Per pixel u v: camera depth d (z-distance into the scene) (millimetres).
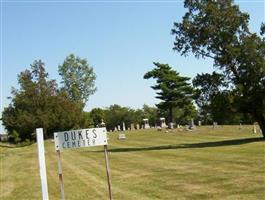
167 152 33844
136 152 36469
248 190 15023
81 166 28312
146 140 54969
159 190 16500
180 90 91188
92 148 47000
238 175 18375
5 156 43594
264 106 43469
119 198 15484
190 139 51406
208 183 17109
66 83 100125
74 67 100500
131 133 73875
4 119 74062
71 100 89500
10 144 71750
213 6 43531
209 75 44656
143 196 15516
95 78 101625
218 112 45094
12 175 26375
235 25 43438
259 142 37719
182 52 45750
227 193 14805
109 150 41188
